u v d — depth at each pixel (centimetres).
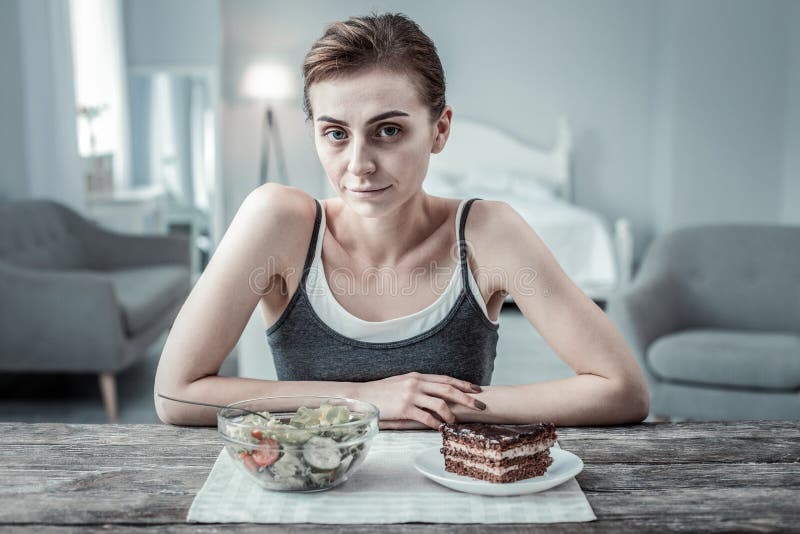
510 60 672
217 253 116
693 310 313
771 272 310
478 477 87
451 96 677
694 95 623
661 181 652
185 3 632
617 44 668
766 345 273
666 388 278
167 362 112
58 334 322
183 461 95
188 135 693
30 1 450
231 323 113
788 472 92
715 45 618
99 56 611
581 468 88
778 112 620
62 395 353
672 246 319
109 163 592
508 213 121
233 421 86
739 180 628
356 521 79
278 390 110
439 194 609
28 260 383
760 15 613
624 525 78
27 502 83
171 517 80
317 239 117
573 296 117
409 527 78
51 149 471
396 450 99
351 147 99
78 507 82
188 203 700
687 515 81
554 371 378
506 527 78
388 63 96
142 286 395
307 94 102
